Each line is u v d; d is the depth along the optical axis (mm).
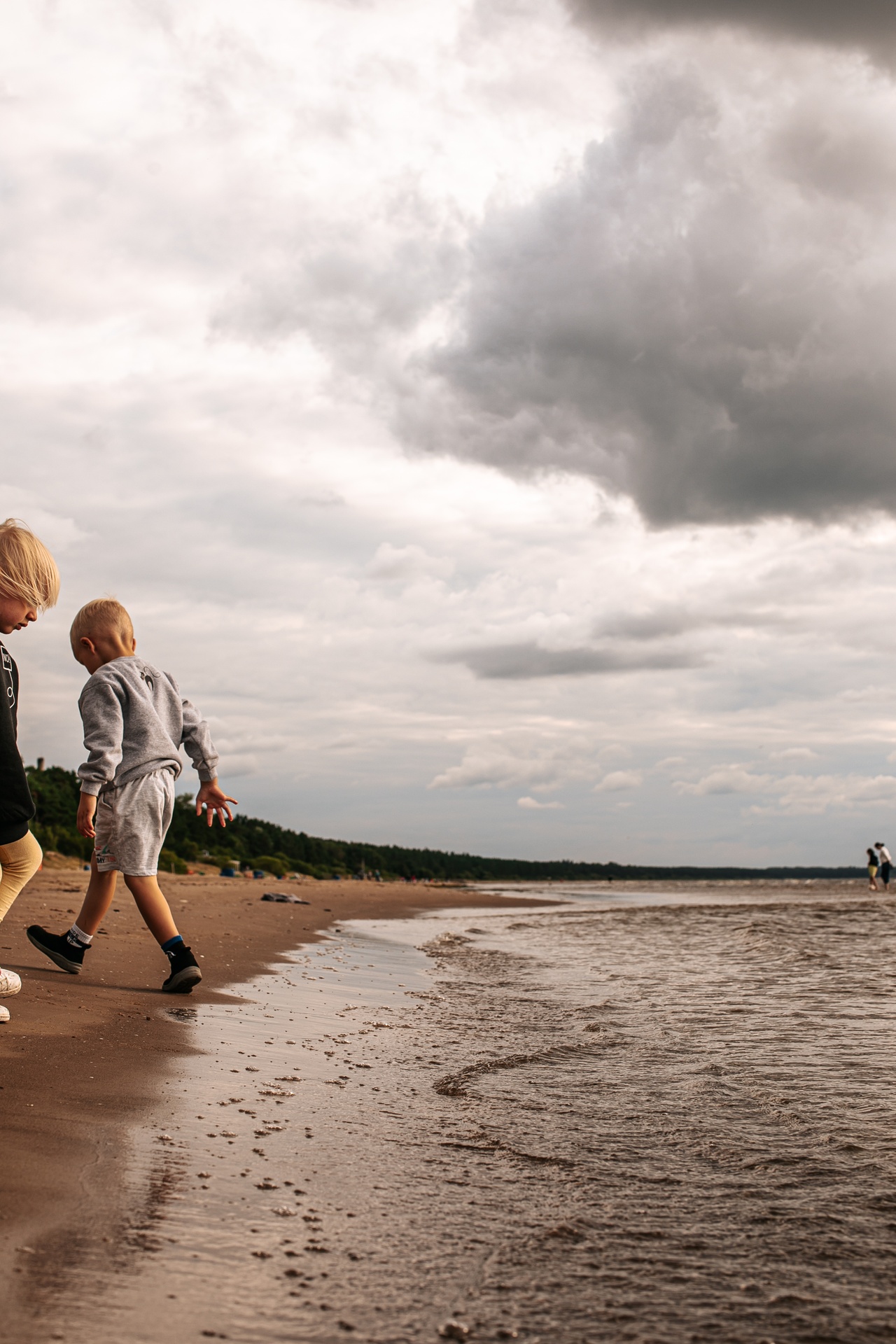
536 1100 3203
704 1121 2961
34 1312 1436
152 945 6559
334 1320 1525
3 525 3551
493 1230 1988
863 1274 1824
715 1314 1630
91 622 4875
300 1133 2594
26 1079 2779
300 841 95438
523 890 65000
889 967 7676
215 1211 1940
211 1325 1464
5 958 5070
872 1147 2680
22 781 3650
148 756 4727
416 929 13469
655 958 8867
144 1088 2848
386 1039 4227
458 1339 1492
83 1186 1986
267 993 5301
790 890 48438
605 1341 1513
